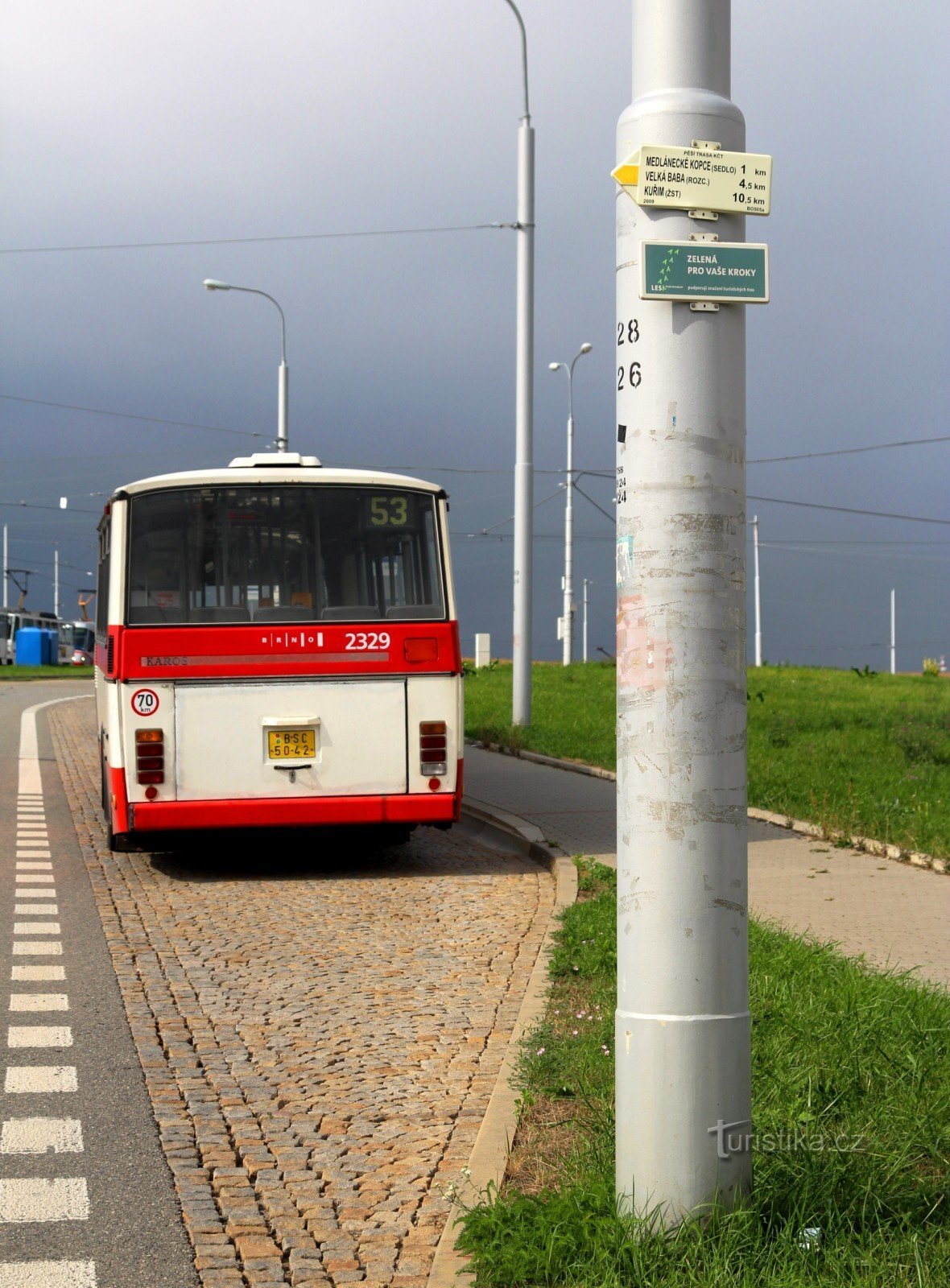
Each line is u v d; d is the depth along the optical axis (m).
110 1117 5.62
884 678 41.84
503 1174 4.72
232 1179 4.96
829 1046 5.75
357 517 11.21
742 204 4.23
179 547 11.00
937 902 9.16
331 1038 6.70
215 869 11.66
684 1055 4.04
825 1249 3.92
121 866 11.73
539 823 13.38
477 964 8.20
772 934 7.89
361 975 7.95
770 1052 5.69
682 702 4.11
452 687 11.20
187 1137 5.38
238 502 11.09
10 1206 4.73
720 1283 3.70
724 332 4.20
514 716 22.50
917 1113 5.02
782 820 12.85
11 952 8.52
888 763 17.17
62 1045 6.60
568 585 45.66
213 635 10.93
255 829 11.06
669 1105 4.04
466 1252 4.13
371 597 11.16
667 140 4.21
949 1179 4.50
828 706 27.36
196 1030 6.84
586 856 11.50
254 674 10.95
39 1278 4.19
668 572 4.14
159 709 10.87
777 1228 4.05
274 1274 4.20
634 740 4.16
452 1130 5.43
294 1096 5.87
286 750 10.99
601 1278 3.78
